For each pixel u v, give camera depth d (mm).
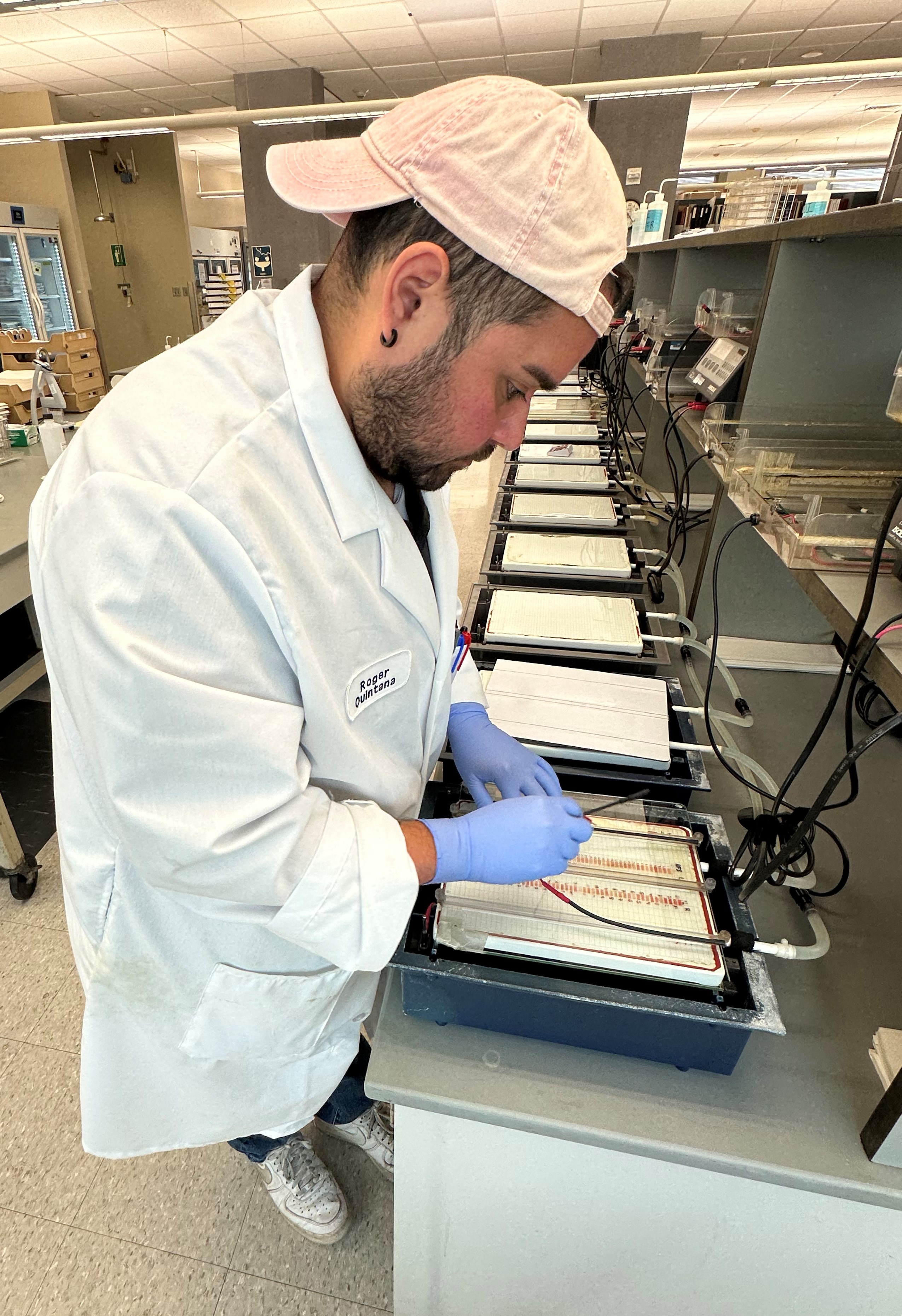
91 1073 820
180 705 521
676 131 6168
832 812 1065
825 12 5562
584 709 1024
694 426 1581
